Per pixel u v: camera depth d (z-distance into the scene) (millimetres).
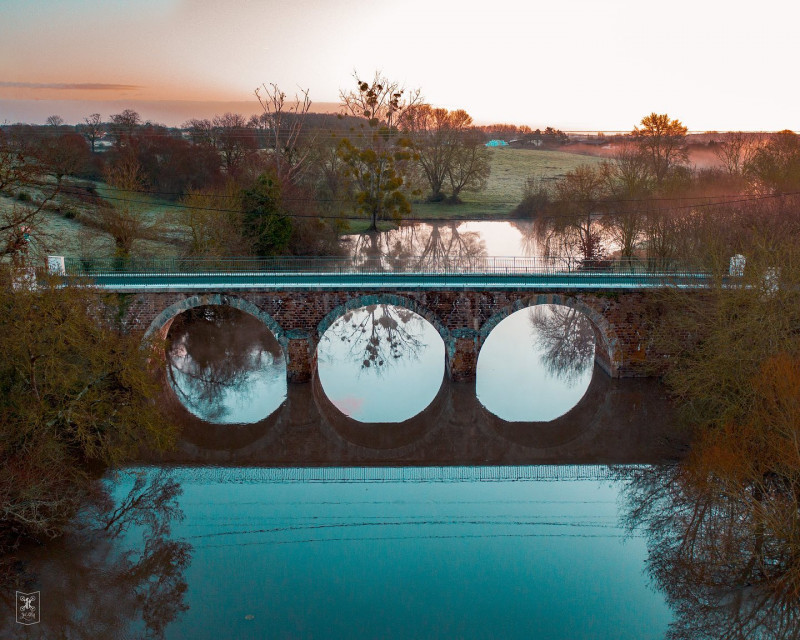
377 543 27297
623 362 41562
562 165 117312
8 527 26500
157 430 31547
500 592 24312
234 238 54250
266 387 45281
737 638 22203
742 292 31203
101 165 79875
